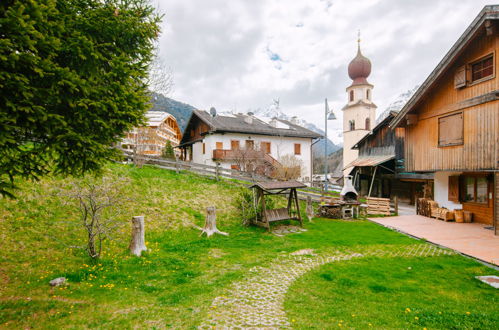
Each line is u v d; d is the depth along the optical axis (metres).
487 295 5.33
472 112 10.73
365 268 6.81
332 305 4.91
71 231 7.97
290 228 11.83
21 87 3.93
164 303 4.89
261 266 6.96
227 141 27.27
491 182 12.27
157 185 13.56
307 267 6.92
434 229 11.55
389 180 24.11
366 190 26.19
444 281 6.02
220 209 12.94
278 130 30.45
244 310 4.70
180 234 9.70
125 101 5.23
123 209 10.26
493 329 4.04
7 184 4.43
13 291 5.03
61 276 5.76
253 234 10.49
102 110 5.10
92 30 5.26
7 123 4.04
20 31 3.80
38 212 8.28
